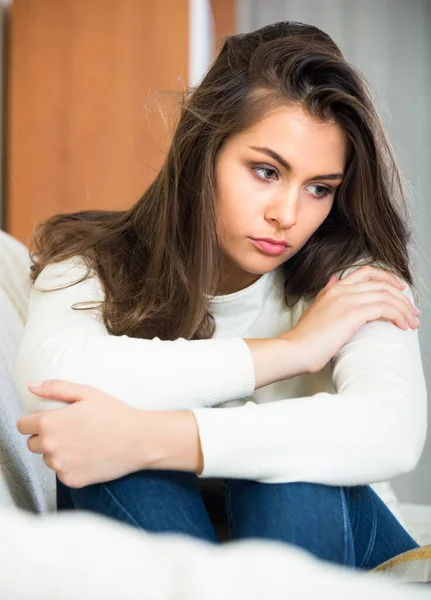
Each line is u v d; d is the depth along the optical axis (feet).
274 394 5.61
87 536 2.53
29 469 5.44
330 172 4.94
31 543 2.50
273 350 4.64
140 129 14.19
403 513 6.94
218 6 15.85
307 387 5.62
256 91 4.91
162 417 4.19
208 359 4.52
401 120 15.66
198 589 2.30
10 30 14.52
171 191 5.37
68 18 14.29
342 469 4.22
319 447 4.19
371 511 4.94
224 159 5.00
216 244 5.23
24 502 5.23
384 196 5.33
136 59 14.17
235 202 4.98
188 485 4.40
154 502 4.22
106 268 5.43
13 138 14.38
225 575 2.35
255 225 4.95
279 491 4.18
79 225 5.82
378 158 5.18
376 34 15.76
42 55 14.34
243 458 4.14
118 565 2.41
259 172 4.95
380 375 4.57
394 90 15.70
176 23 14.10
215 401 4.52
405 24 15.71
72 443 4.15
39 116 14.37
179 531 4.17
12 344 6.16
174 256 5.33
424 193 15.34
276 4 15.80
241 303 5.60
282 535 4.08
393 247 5.51
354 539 4.89
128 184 14.20
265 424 4.17
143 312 5.30
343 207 5.41
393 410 4.38
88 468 4.16
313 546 4.09
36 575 2.41
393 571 4.43
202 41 15.12
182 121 5.34
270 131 4.84
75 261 5.42
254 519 4.17
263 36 5.31
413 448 4.36
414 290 5.65
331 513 4.19
